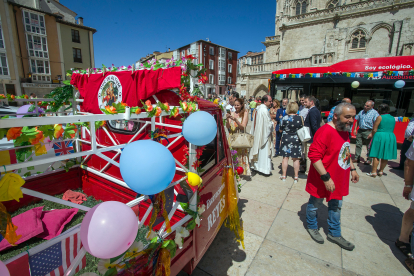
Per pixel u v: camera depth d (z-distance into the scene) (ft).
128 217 3.21
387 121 15.33
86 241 3.03
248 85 72.23
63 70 84.07
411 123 13.00
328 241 9.45
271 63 66.23
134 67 6.86
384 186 14.79
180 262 5.41
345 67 26.94
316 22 63.93
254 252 8.75
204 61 134.00
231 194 8.76
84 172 9.50
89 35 91.15
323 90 28.71
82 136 9.87
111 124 8.58
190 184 5.19
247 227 10.36
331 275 7.70
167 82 5.95
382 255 8.64
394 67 24.61
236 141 13.02
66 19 91.76
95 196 9.04
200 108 6.91
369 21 56.54
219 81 147.74
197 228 6.08
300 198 13.12
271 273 7.74
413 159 8.27
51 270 3.32
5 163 3.27
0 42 68.74
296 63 62.08
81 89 9.38
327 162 8.27
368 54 56.24
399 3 51.96
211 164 7.56
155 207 4.35
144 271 4.08
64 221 7.37
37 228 6.54
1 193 2.70
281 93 32.42
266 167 16.17
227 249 8.89
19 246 6.22
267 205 12.32
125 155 3.48
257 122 15.99
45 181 8.57
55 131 3.77
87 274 3.49
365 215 11.38
